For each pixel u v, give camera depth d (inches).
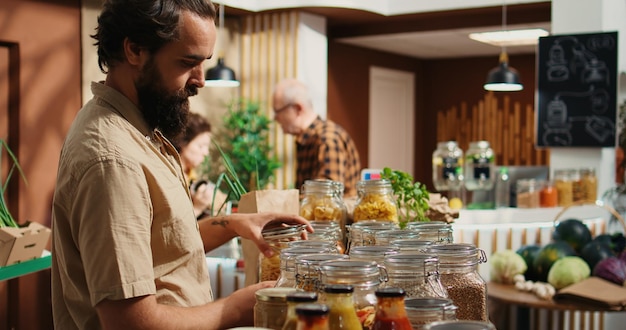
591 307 136.3
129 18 60.9
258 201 91.2
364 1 279.0
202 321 60.5
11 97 200.1
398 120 388.5
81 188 58.1
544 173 229.9
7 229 101.3
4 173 197.6
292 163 289.9
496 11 280.1
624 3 243.9
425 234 66.1
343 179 183.3
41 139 206.5
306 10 283.1
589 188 211.5
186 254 64.3
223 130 292.2
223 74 244.4
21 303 195.6
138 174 59.0
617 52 223.1
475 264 58.1
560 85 230.8
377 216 86.9
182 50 62.1
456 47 354.3
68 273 61.3
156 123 65.1
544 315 183.0
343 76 342.0
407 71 391.5
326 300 43.3
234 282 128.0
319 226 79.5
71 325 64.8
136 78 63.1
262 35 291.9
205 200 167.8
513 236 184.2
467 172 214.2
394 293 42.2
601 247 154.7
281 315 47.5
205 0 63.3
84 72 219.5
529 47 349.1
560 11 231.9
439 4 276.8
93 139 59.2
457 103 397.7
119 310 57.1
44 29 207.2
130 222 57.6
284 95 185.8
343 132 186.9
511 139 380.5
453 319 45.1
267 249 78.2
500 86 259.9
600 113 225.6
